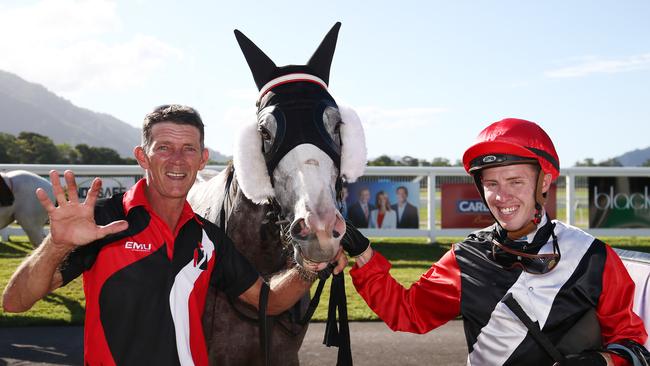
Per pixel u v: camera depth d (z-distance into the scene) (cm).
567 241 148
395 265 750
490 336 151
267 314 178
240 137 176
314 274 163
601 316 145
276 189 167
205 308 197
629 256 216
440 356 405
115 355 142
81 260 144
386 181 986
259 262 200
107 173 957
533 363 146
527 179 147
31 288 135
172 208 153
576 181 1017
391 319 174
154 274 145
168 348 143
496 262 153
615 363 137
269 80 179
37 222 739
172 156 147
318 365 383
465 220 1002
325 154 162
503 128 149
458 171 993
